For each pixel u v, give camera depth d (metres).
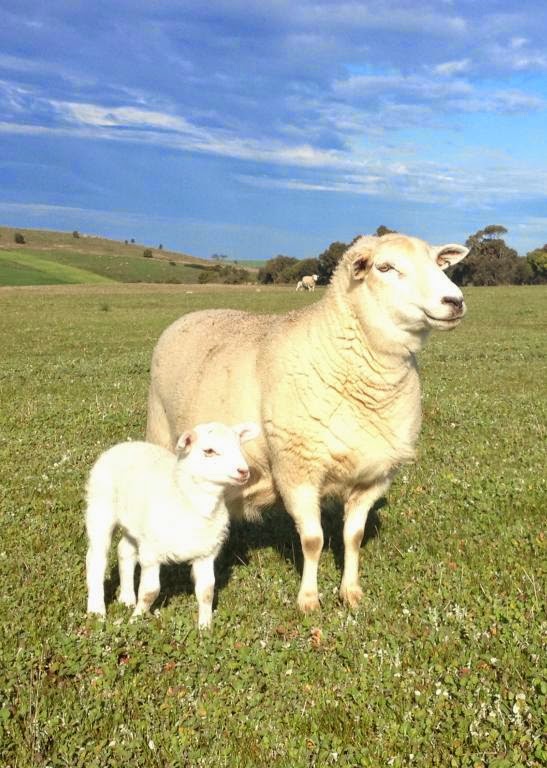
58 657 4.66
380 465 6.04
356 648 4.98
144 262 147.62
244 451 6.33
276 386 6.04
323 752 3.91
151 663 4.71
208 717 4.19
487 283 92.12
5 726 3.95
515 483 8.48
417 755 3.87
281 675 4.64
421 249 5.82
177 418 7.11
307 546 5.98
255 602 5.91
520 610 5.28
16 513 7.68
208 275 109.50
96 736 3.99
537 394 15.27
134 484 5.63
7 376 17.64
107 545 5.88
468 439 11.05
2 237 161.75
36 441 10.82
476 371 19.16
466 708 4.13
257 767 3.83
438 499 8.24
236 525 7.77
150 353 23.31
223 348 6.80
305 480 6.02
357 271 5.82
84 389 15.88
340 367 5.87
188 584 6.41
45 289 66.62
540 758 3.74
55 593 5.82
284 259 104.25
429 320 5.64
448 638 4.96
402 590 5.93
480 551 6.65
